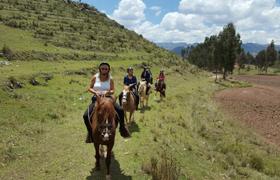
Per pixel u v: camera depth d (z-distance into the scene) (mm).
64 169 11039
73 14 95188
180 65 81125
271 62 152625
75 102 22609
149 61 68688
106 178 10086
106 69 10312
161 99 29234
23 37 56531
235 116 32688
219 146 18344
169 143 15539
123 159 12242
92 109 10359
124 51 74000
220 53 79375
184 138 17422
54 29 71562
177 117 22078
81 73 37375
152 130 16828
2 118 15711
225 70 80812
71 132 15391
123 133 10734
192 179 12102
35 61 41594
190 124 21109
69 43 62500
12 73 28891
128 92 16625
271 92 56719
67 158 12008
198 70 91062
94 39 75562
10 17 70062
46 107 19500
